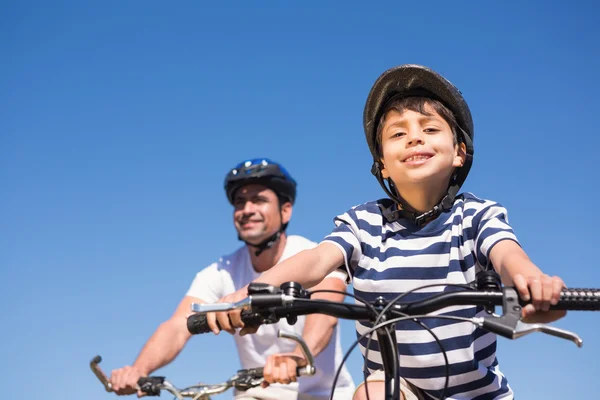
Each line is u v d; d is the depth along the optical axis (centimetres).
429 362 296
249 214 527
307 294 233
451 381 297
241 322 238
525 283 219
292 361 260
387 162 321
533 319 221
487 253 280
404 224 315
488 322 212
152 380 264
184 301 510
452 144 317
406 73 321
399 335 300
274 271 280
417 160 310
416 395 303
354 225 320
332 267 303
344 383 496
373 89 329
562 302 215
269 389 471
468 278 296
